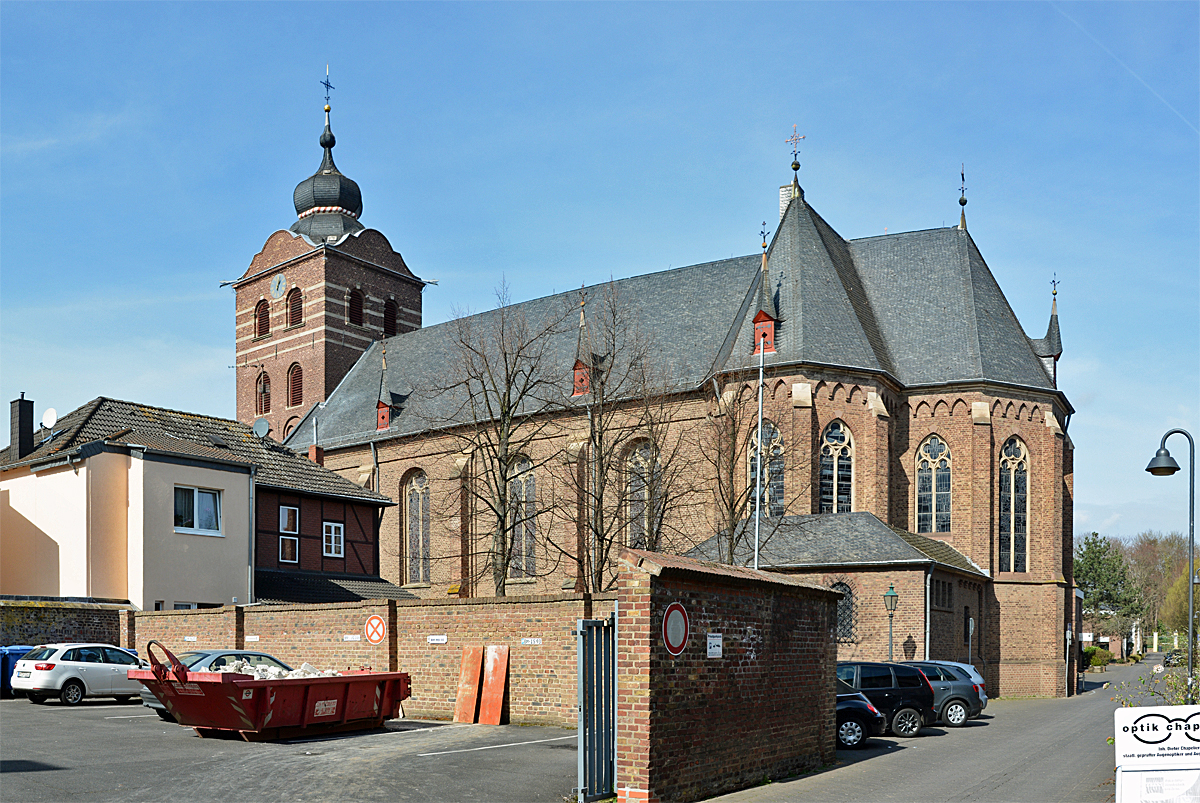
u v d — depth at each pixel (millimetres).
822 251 52344
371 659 27688
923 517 51062
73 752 19391
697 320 56281
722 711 17766
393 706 24016
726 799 17172
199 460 39625
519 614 25094
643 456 51906
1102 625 120250
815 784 19250
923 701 29078
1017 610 50094
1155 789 13422
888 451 48719
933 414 51344
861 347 49281
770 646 19781
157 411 45219
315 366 71875
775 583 19641
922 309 54281
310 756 19359
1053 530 50719
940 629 42469
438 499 59938
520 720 24703
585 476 51438
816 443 47469
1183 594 112750
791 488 46750
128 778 16672
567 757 19625
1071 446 56156
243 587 40625
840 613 41906
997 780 20078
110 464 38156
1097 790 18875
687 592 16859
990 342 52156
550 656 24500
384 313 76062
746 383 47969
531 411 55688
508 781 17312
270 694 21266
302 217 76438
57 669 28141
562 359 59062
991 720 35125
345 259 73500
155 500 38031
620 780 15664
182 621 33625
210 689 21062
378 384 68688
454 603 26234
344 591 45750
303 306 73312
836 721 24859
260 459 46281
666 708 16047
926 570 40656
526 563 55625
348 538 48000
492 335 63188
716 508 45062
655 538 43531
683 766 16469
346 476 65188
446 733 23125
